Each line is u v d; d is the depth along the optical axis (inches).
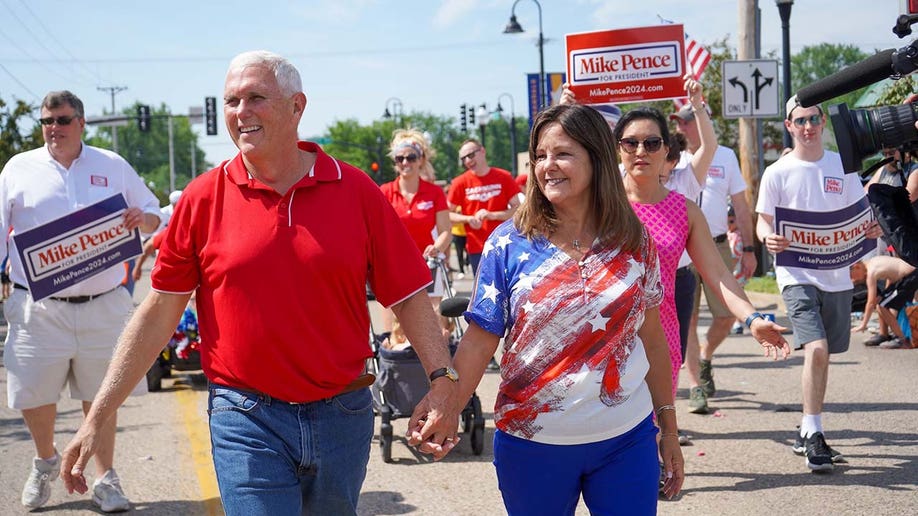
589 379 128.3
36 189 219.8
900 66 179.2
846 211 245.1
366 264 135.4
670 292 198.4
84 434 130.5
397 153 344.5
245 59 130.0
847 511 207.5
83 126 226.1
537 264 131.4
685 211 193.9
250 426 128.5
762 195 255.6
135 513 222.1
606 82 314.0
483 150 409.7
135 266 352.5
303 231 129.3
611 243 131.7
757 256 685.3
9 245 224.4
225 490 127.2
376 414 336.2
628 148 193.5
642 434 131.8
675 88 310.0
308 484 134.3
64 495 237.3
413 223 345.1
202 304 133.9
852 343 428.8
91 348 222.7
